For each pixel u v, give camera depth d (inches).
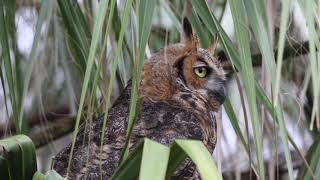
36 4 209.5
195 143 190.2
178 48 214.4
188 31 214.8
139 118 209.5
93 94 193.6
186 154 191.3
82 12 207.5
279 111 193.8
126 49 207.6
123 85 208.7
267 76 199.0
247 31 193.8
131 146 208.1
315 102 190.9
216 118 214.8
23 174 194.5
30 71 197.5
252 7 194.2
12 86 199.8
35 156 194.7
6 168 194.4
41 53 208.8
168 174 191.9
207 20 199.3
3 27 200.5
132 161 191.9
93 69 205.6
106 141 207.6
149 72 213.2
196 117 213.0
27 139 194.5
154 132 209.9
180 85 213.5
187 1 205.5
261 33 194.1
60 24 210.5
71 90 212.1
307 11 191.6
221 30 199.0
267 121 207.0
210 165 188.4
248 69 193.3
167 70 213.3
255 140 193.0
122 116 208.7
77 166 206.8
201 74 214.4
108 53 207.8
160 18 210.4
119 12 205.8
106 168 206.5
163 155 189.5
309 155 205.3
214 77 214.8
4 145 193.8
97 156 207.0
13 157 194.4
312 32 191.3
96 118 209.5
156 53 213.9
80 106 192.1
